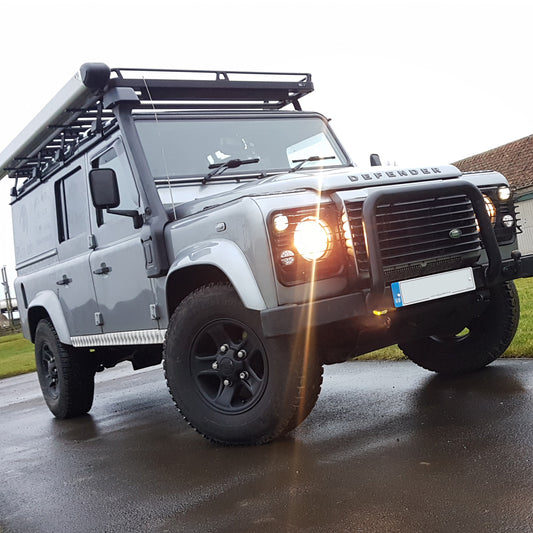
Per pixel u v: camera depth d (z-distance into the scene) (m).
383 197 3.44
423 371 5.38
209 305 3.78
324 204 3.50
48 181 5.94
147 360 6.02
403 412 4.07
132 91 4.67
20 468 4.34
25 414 7.02
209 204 4.07
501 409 3.73
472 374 4.84
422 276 3.61
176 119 4.83
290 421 3.62
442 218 3.70
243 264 3.49
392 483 2.83
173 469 3.63
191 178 4.58
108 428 5.30
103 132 4.89
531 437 3.14
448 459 3.02
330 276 3.47
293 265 3.40
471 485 2.66
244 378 3.76
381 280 3.38
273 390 3.58
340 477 3.01
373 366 6.09
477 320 4.72
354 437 3.68
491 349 4.70
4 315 51.97
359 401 4.64
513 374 4.57
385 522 2.43
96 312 5.16
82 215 5.34
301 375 3.54
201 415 3.87
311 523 2.53
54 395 6.19
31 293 6.38
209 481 3.28
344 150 5.41
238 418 3.75
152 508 3.03
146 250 4.27
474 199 3.73
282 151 5.08
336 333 3.65
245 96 5.40
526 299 9.13
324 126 5.44
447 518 2.38
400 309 3.55
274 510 2.73
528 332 5.93
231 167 4.68
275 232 3.38
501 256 4.01
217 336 3.83
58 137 5.73
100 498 3.34
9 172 6.66
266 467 3.34
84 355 5.93
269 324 3.35
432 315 3.72
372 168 3.89
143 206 4.35
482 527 2.27
